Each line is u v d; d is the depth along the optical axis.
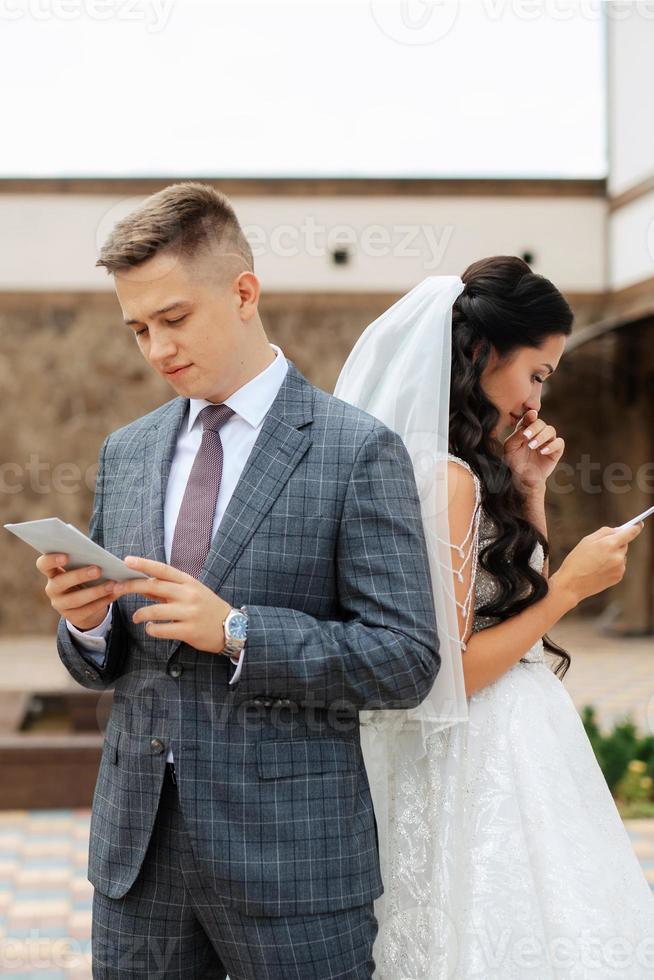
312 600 1.55
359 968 1.53
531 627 1.80
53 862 4.36
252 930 1.49
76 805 5.14
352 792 1.56
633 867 1.82
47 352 10.94
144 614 1.44
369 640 1.50
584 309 10.46
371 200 10.11
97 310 10.94
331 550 1.55
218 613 1.45
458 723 1.82
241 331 1.60
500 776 1.79
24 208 10.66
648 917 1.77
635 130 9.74
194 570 1.58
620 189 10.09
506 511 1.84
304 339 10.84
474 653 1.78
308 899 1.49
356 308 10.81
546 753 1.81
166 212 1.50
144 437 1.76
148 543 1.61
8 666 9.25
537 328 1.85
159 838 1.56
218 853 1.48
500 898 1.72
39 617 11.13
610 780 5.12
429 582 1.60
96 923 1.62
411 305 1.90
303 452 1.58
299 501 1.55
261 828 1.49
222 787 1.50
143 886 1.57
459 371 1.87
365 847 1.56
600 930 1.69
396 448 1.59
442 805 1.79
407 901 1.79
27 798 5.12
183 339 1.53
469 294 1.89
